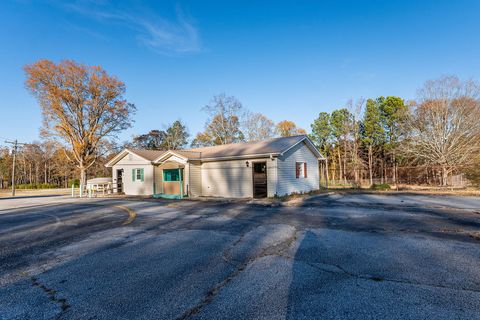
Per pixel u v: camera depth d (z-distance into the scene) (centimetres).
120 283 365
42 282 376
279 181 1447
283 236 604
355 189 1947
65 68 2836
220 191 1611
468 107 2130
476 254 452
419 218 782
